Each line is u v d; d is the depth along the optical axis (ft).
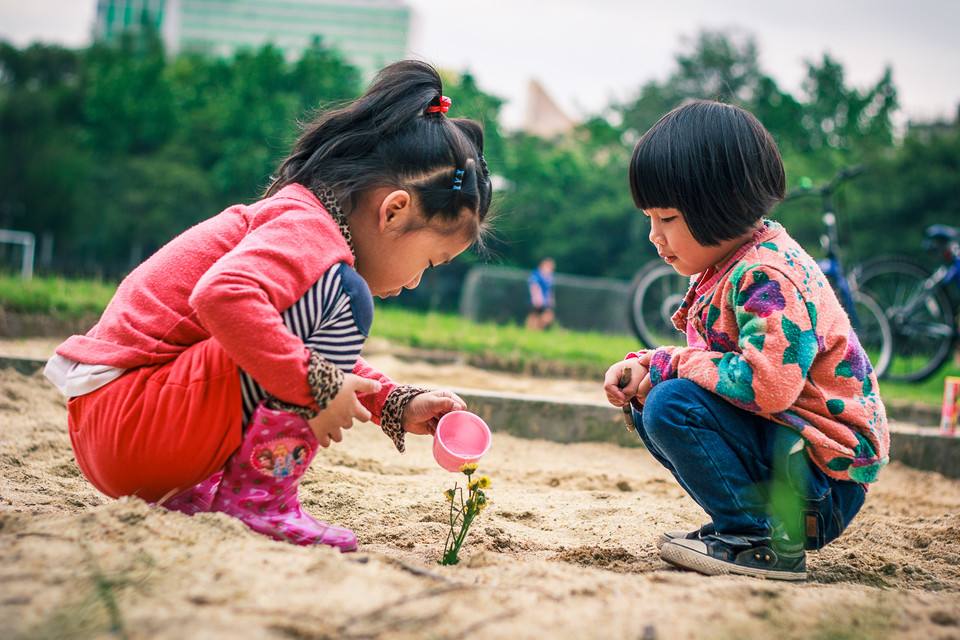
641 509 8.97
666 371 6.55
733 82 108.88
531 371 19.60
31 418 10.73
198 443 5.78
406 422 6.98
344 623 4.25
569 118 151.84
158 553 4.93
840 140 106.32
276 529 5.92
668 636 4.38
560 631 4.37
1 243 35.73
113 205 98.73
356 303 5.99
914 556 7.66
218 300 5.43
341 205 6.29
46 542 4.98
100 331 6.17
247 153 93.35
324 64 99.25
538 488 10.13
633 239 94.38
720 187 6.24
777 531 6.26
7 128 106.93
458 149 6.48
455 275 91.35
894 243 79.25
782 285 6.11
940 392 21.94
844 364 6.30
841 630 4.69
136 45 127.65
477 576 5.46
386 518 7.73
